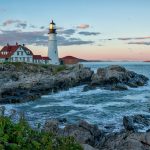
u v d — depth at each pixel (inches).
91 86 2620.6
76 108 1696.6
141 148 727.7
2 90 2190.0
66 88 2610.7
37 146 232.1
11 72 2679.6
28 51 4089.6
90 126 916.0
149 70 6988.2
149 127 1135.0
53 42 4215.1
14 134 229.9
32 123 1300.4
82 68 2994.6
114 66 2918.3
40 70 2888.8
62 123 1259.8
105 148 789.2
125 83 2723.9
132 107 1697.8
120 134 871.7
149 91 2458.2
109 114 1485.0
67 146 255.6
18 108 1728.6
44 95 2299.5
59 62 4323.3
